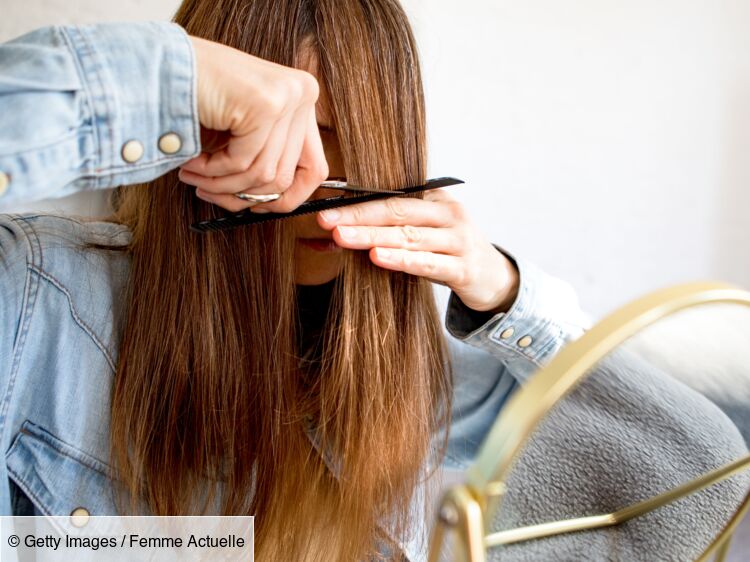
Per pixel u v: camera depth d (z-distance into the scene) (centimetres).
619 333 22
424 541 63
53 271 50
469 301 53
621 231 109
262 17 44
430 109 99
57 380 50
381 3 47
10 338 47
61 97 33
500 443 21
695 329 29
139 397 50
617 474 30
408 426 54
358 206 44
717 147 108
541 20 98
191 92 35
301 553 55
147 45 35
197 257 48
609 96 103
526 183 105
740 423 33
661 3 101
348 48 44
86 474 51
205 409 50
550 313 55
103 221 59
